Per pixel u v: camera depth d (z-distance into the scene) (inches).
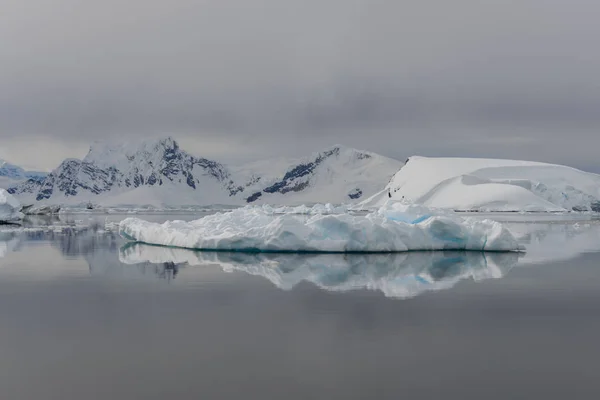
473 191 5925.2
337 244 1226.6
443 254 1233.4
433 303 689.6
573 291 774.5
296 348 497.7
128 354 482.6
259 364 455.2
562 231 2261.3
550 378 423.8
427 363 457.7
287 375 429.7
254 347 501.7
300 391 397.7
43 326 579.2
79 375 431.5
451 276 914.1
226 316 621.0
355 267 1016.9
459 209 5782.5
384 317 613.6
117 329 565.9
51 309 661.3
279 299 716.0
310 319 604.7
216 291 777.6
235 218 1480.1
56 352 489.4
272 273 941.2
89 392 397.4
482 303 690.8
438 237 1321.4
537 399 384.2
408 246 1288.1
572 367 448.1
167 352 487.5
